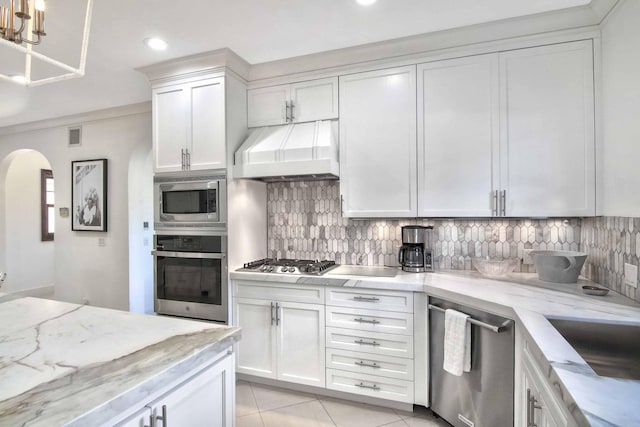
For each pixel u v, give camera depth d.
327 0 1.92
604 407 0.77
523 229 2.47
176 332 1.29
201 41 2.38
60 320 1.45
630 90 1.69
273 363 2.52
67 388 0.87
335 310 2.36
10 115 3.99
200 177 2.65
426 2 1.95
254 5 1.96
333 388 2.37
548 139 2.14
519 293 1.85
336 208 2.97
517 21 2.12
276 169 2.53
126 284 3.84
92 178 3.96
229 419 1.30
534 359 1.31
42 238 5.50
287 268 2.58
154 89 2.82
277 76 2.79
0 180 4.71
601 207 2.02
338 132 2.63
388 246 2.82
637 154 1.62
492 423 1.71
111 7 1.95
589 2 1.94
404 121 2.45
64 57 2.56
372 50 2.47
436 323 2.11
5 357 1.06
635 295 1.65
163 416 1.00
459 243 2.63
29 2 1.27
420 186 2.41
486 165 2.27
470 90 2.29
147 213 4.09
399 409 2.28
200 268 2.65
